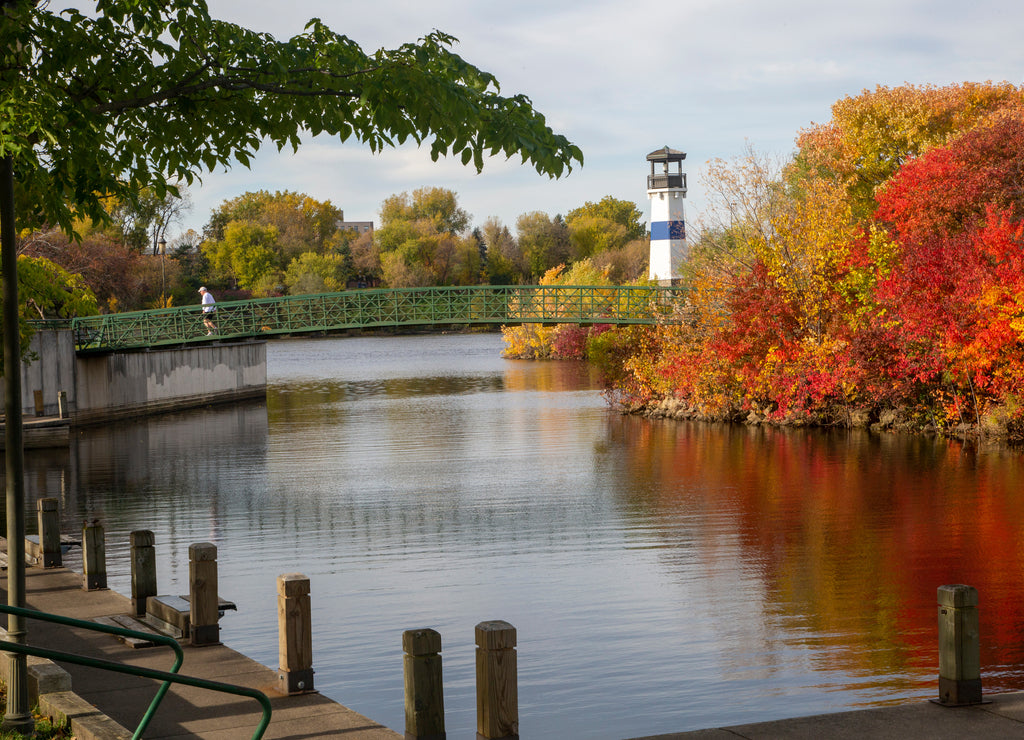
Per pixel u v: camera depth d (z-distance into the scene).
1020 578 14.02
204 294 48.78
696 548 16.50
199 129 8.31
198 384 46.56
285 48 7.64
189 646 9.02
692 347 36.94
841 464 25.09
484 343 109.00
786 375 33.69
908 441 29.02
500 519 19.45
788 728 6.14
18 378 6.77
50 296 37.06
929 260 29.78
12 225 6.59
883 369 31.30
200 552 9.03
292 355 94.38
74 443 33.50
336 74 7.55
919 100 42.94
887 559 15.33
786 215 34.88
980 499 19.94
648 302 44.84
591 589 14.02
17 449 6.75
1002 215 29.06
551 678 10.36
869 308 32.50
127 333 46.12
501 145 7.30
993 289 27.69
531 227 127.19
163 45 7.85
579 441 30.97
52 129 6.73
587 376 59.53
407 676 6.38
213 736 6.72
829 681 10.05
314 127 8.26
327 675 10.48
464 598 13.74
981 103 43.16
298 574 7.70
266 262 115.19
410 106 7.31
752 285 34.94
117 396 40.75
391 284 120.38
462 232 142.88
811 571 14.72
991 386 29.17
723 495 21.36
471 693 10.05
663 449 28.80
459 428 35.03
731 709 9.37
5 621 9.84
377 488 23.48
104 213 8.62
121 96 7.90
